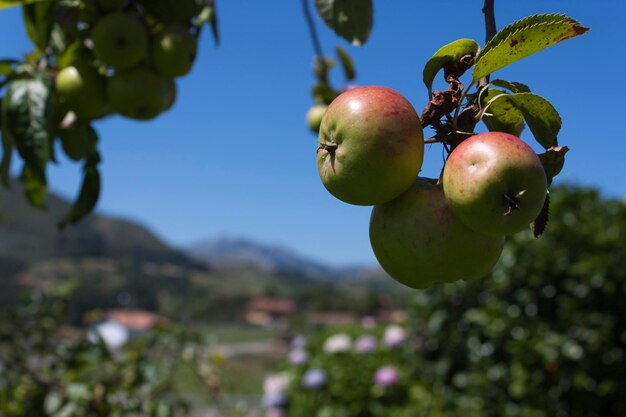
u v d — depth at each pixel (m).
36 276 80.19
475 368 5.57
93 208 2.62
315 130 3.35
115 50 2.18
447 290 5.95
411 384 6.21
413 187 1.28
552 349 5.07
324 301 63.66
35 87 2.05
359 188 1.21
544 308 5.44
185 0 2.31
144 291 82.88
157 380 3.44
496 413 5.36
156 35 2.33
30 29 2.21
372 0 2.28
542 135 1.31
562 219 5.56
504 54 1.19
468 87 1.23
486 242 1.25
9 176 2.51
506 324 5.38
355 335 7.55
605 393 4.95
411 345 6.33
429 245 1.23
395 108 1.21
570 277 5.34
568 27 1.15
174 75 2.38
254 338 55.19
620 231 5.25
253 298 83.25
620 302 5.12
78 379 3.29
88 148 2.52
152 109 2.38
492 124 1.38
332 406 6.49
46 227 104.38
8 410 3.13
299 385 7.00
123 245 120.75
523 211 1.12
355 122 1.19
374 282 152.12
